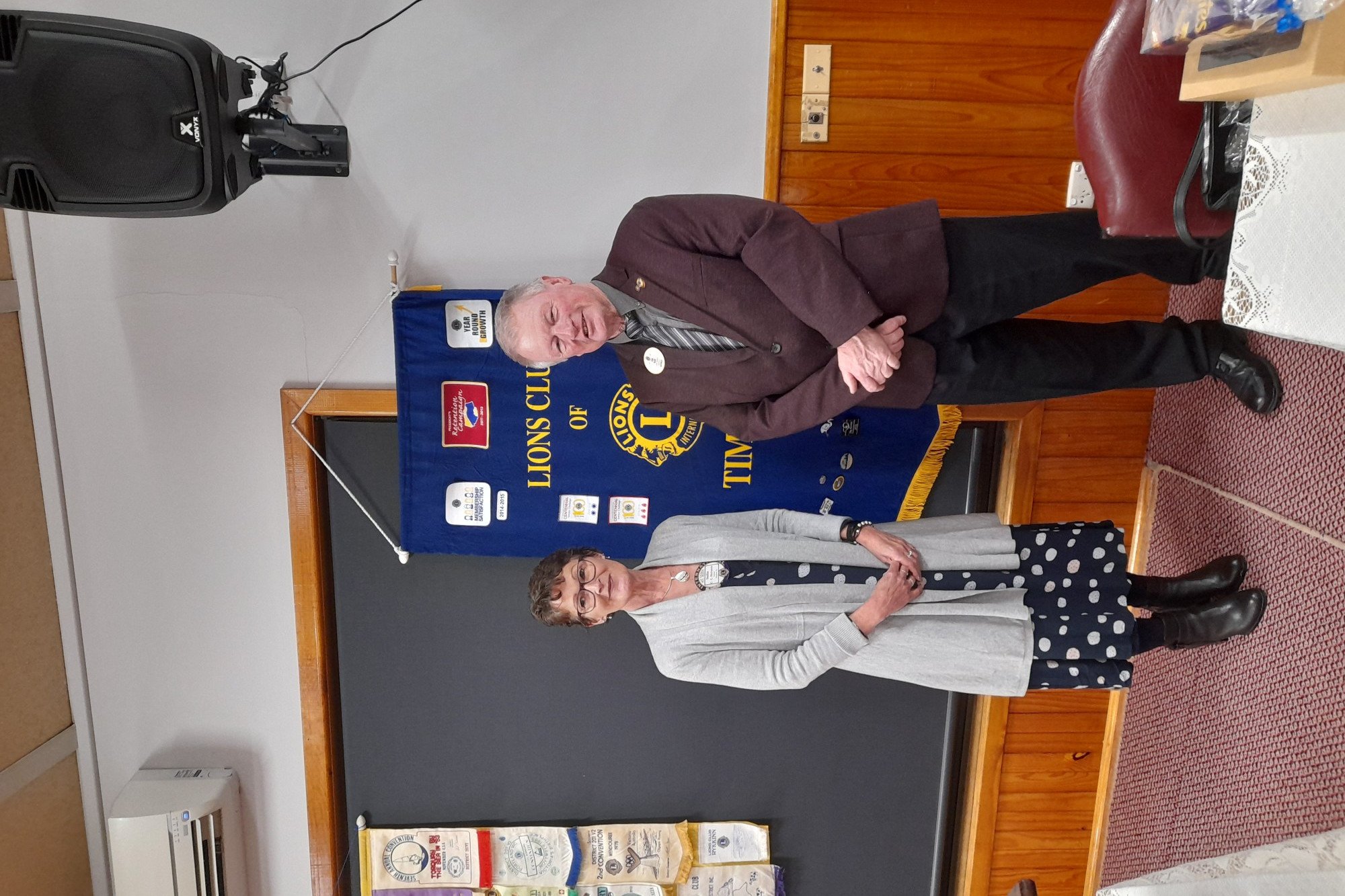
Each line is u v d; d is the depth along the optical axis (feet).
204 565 7.00
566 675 7.26
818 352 4.94
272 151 5.73
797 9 6.53
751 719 7.38
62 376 6.74
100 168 4.68
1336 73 2.83
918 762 7.53
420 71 6.52
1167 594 6.04
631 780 7.41
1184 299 6.66
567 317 4.93
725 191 6.82
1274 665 5.65
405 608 7.16
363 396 6.82
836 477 6.99
